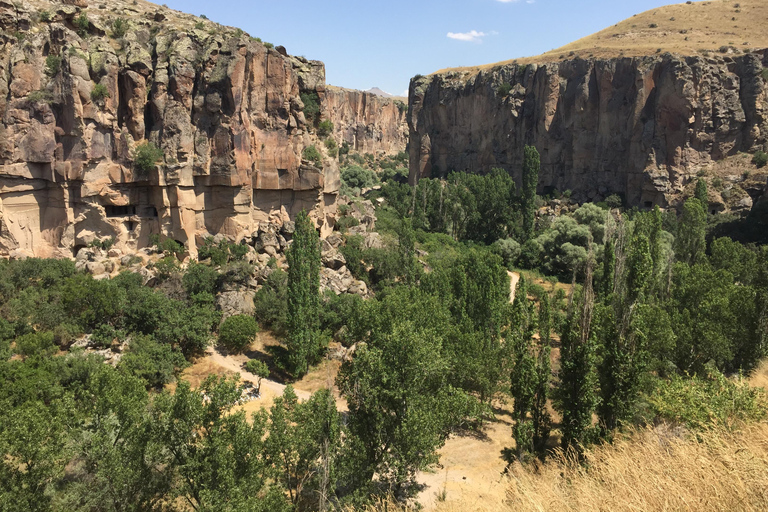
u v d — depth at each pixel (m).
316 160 61.72
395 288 56.09
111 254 50.91
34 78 47.56
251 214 58.91
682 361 39.00
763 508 11.02
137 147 52.09
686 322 39.78
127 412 22.95
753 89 102.44
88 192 49.75
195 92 54.84
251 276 53.00
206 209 57.16
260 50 57.12
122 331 40.53
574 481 15.27
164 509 24.42
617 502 12.41
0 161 46.38
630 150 108.25
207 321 44.66
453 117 144.50
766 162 98.69
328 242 61.91
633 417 26.84
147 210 55.09
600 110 112.94
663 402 23.97
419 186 109.81
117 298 42.06
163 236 54.22
